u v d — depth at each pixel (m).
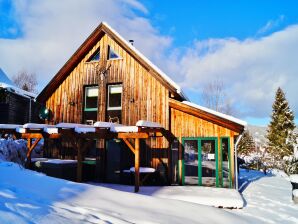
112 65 14.62
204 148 12.62
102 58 14.90
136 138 10.65
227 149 12.32
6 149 13.97
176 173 12.88
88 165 13.68
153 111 13.46
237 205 9.27
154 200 7.48
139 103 13.79
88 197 6.54
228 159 12.23
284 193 12.66
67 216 4.60
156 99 13.51
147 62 13.69
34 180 7.34
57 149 15.03
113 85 14.72
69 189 6.95
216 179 12.23
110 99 14.67
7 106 20.22
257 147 42.12
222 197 9.67
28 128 12.25
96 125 10.21
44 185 6.95
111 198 6.88
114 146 13.92
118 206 6.24
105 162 13.91
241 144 35.25
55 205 5.22
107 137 11.07
